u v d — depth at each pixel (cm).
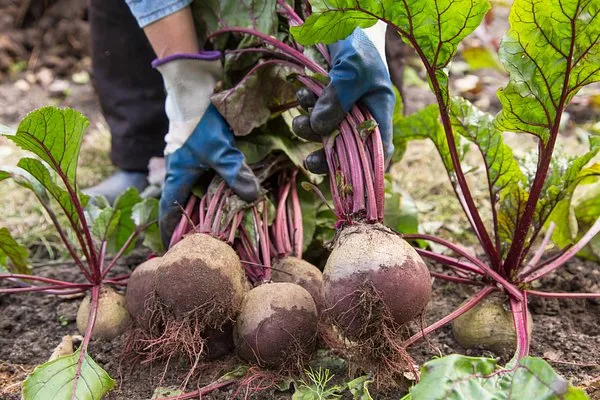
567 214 188
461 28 145
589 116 330
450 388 124
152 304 152
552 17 142
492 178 174
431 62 151
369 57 154
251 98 178
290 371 151
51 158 161
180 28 175
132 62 247
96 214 199
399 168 288
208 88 178
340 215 149
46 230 248
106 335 175
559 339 170
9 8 452
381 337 138
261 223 172
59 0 452
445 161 188
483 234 166
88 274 179
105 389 147
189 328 147
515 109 154
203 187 182
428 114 190
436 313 185
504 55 150
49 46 442
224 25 183
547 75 148
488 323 161
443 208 254
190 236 156
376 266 135
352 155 149
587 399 118
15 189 282
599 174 174
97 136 330
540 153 159
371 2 141
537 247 221
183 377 159
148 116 251
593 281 201
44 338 185
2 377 168
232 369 158
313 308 153
